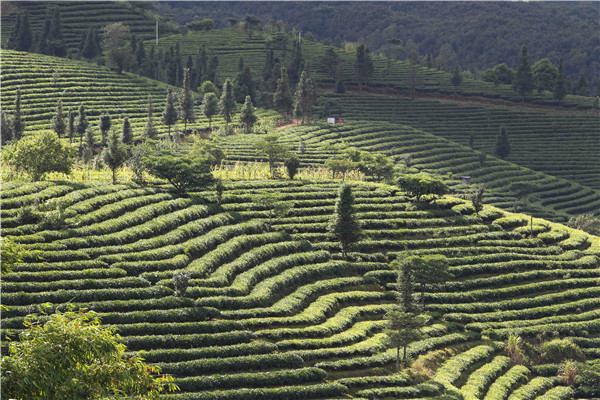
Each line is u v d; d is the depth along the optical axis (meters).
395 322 75.56
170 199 100.25
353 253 97.94
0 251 30.86
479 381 75.94
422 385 70.62
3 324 60.94
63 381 27.25
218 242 90.56
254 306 77.50
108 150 103.62
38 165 99.25
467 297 94.38
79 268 73.19
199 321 70.88
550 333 90.19
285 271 88.38
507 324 90.44
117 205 91.50
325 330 75.88
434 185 113.88
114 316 66.56
